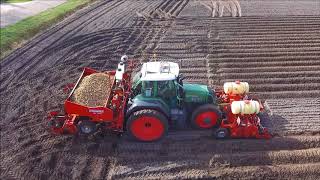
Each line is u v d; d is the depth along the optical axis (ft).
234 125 39.01
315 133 40.83
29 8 91.15
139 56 61.16
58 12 85.87
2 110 46.98
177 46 64.85
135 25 75.61
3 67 59.16
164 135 39.50
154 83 38.83
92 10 88.17
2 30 73.56
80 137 40.83
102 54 62.18
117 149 39.19
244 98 41.93
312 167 35.99
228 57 60.49
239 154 37.88
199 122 40.42
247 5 88.48
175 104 40.11
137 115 37.93
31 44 68.18
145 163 37.24
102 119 38.83
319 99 47.98
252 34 69.21
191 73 55.52
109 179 35.35
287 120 43.14
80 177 35.65
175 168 36.42
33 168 36.99
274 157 37.40
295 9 84.02
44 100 48.80
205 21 76.84
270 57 59.88
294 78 53.11
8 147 40.06
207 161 37.29
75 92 41.52
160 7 87.71
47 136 41.45
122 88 40.81
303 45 63.93
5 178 35.91
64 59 61.21
